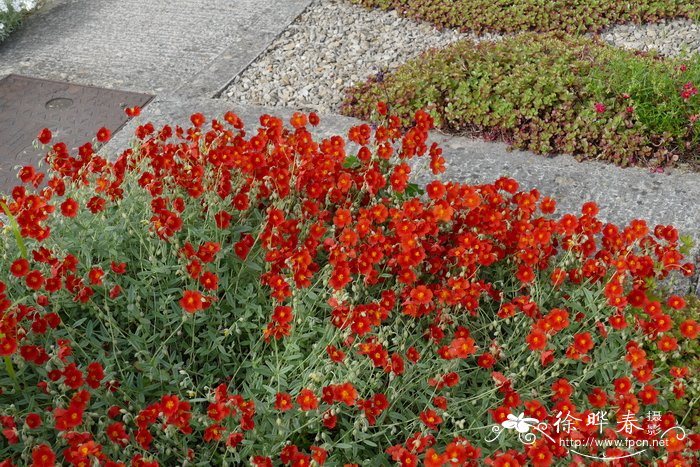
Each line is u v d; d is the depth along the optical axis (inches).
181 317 121.6
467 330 123.4
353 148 205.9
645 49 247.0
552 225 135.9
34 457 94.5
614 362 119.0
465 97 212.7
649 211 181.0
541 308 131.6
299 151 140.9
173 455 113.4
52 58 251.6
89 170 138.7
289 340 121.1
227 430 108.0
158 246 130.0
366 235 135.4
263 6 282.4
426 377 120.2
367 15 272.1
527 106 208.8
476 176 193.9
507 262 140.6
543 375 118.2
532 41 237.5
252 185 139.7
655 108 203.6
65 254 122.9
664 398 122.7
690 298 147.6
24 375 114.4
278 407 106.2
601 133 202.4
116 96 230.1
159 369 119.3
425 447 110.0
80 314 125.6
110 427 101.2
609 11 261.4
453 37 258.1
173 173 138.1
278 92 231.6
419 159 199.2
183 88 233.9
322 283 135.9
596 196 186.5
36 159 201.5
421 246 126.6
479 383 126.3
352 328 112.8
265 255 127.5
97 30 269.3
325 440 108.6
